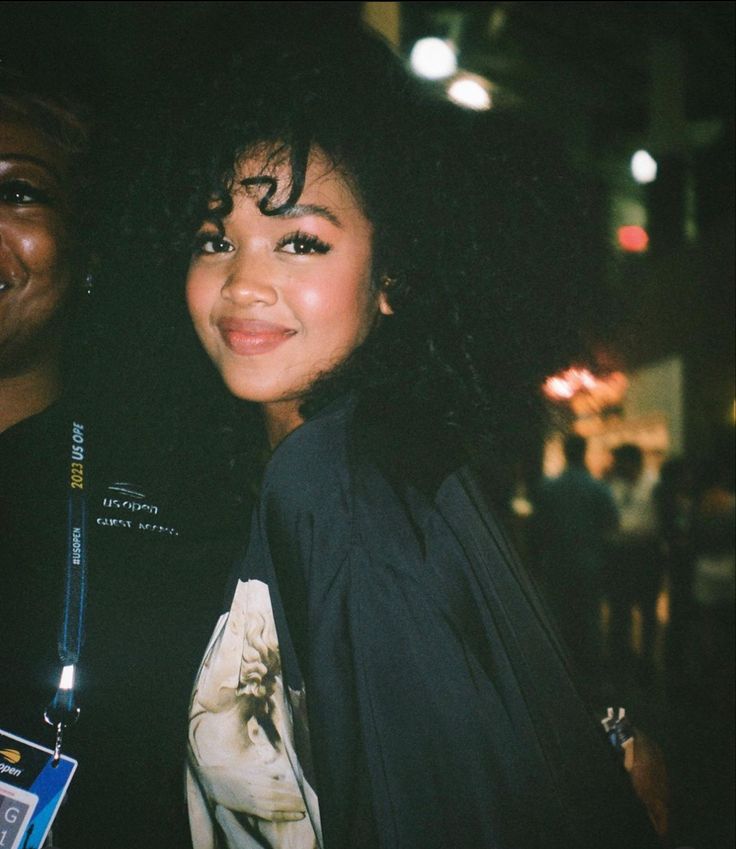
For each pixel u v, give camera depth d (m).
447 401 1.22
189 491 1.22
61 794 1.00
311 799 1.08
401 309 1.19
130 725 1.07
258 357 1.11
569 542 5.59
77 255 1.18
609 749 1.08
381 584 1.06
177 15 2.65
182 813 1.09
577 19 8.69
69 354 1.22
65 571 1.07
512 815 1.02
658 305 9.89
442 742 1.02
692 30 7.93
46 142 1.14
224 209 1.10
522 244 1.27
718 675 5.21
